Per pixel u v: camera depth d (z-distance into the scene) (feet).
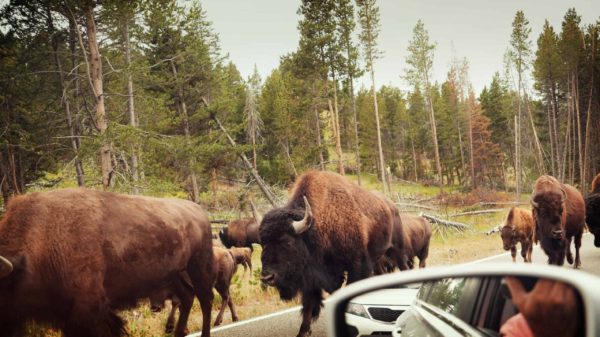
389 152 207.31
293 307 28.30
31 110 55.83
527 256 43.27
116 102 61.57
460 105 185.06
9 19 46.55
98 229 16.38
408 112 225.76
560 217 29.68
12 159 54.80
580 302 4.35
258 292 34.73
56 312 15.53
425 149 209.15
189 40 74.23
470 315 6.84
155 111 57.36
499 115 200.64
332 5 101.55
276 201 80.38
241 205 79.51
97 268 15.92
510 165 198.49
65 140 56.75
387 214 26.45
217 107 78.02
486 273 5.70
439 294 8.61
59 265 15.20
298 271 19.94
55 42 53.88
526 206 116.26
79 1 40.86
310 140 112.47
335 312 6.97
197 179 79.25
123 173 44.29
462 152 182.19
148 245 17.88
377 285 6.84
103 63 55.98
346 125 204.95
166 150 55.93
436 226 77.15
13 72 48.57
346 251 21.97
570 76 147.54
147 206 18.93
